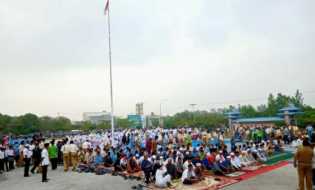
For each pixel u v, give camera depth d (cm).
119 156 1591
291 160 1903
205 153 1609
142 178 1357
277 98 6278
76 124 7288
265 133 2786
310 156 989
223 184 1235
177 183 1271
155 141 2102
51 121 6475
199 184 1244
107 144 2064
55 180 1372
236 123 4312
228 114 4453
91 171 1606
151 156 1455
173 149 1686
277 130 2808
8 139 2191
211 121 5981
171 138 2358
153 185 1242
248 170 1559
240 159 1642
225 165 1476
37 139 1873
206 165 1491
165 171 1239
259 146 1948
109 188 1191
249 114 5906
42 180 1338
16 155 1877
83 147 1950
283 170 1544
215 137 2511
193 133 2619
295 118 3831
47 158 1363
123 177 1419
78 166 1738
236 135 3067
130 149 1836
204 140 2412
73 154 1694
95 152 1769
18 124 5062
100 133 2859
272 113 5578
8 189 1206
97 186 1231
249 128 3175
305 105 5656
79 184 1273
